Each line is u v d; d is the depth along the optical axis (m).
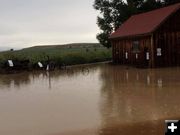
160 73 31.20
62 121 14.75
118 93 21.30
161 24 37.28
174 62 38.28
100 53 54.88
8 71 39.12
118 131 12.84
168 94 20.08
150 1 54.28
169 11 38.56
